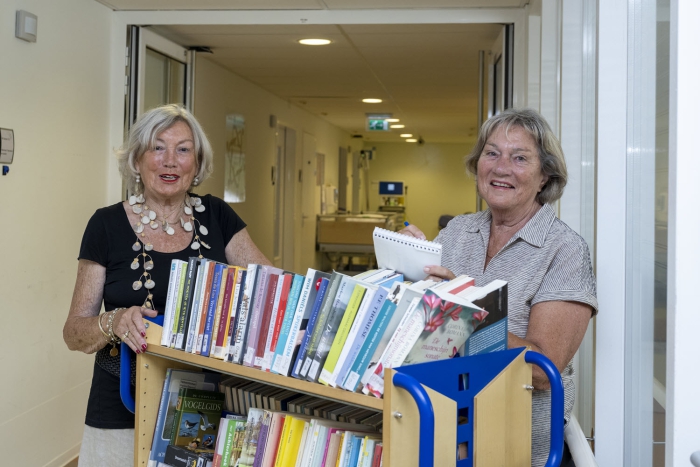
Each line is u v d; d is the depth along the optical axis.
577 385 2.69
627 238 2.01
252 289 1.60
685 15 1.14
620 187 2.01
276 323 1.54
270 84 7.00
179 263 1.79
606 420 2.06
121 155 2.11
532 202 1.85
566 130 2.65
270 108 7.65
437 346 1.35
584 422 2.61
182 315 1.78
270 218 7.82
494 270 1.81
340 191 12.96
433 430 1.22
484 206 4.55
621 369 2.04
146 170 2.05
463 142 14.80
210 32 4.47
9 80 3.09
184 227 2.14
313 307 1.47
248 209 6.95
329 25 4.20
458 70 5.83
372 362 1.35
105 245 2.05
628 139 1.99
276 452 1.64
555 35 2.99
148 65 4.28
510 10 3.78
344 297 1.42
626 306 2.02
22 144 3.19
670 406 1.21
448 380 1.34
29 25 3.15
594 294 1.72
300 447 1.59
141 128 2.05
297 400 1.76
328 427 1.55
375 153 15.19
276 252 9.00
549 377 1.49
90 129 3.82
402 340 1.31
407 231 1.89
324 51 5.09
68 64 3.57
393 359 1.31
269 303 1.56
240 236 2.33
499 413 1.44
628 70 1.98
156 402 1.90
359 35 4.50
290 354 1.50
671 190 1.19
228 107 6.16
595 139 2.05
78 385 3.75
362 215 10.95
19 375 3.21
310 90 7.36
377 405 1.31
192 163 2.10
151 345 1.83
